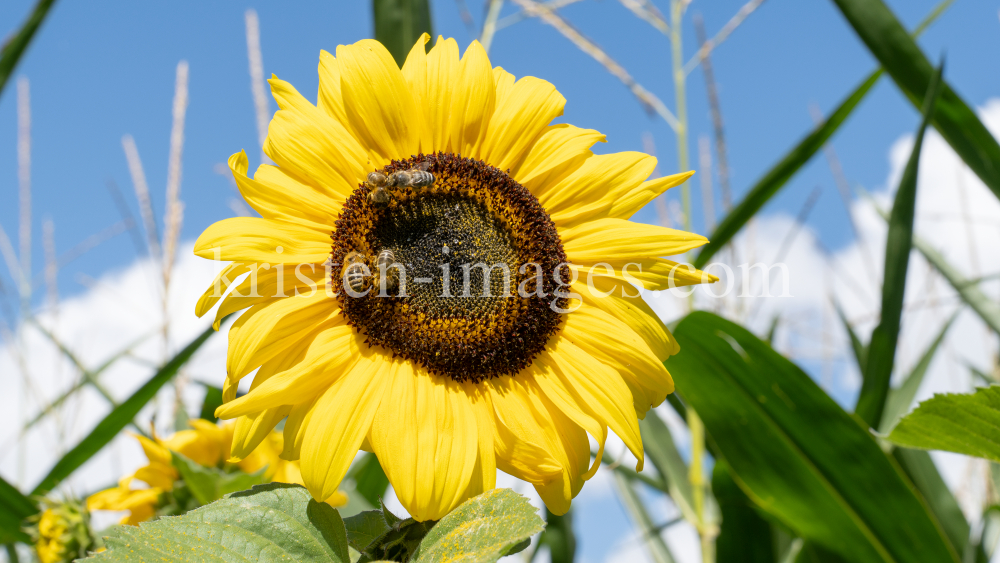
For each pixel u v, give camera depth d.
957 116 0.64
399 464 0.47
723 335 0.59
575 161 0.53
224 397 0.48
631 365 0.50
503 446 0.49
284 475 0.57
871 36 0.64
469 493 0.48
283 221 0.50
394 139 0.51
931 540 0.59
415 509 0.47
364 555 0.46
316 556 0.45
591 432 0.49
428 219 0.51
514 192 0.52
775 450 0.60
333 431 0.47
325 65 0.52
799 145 0.66
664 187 0.53
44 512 0.57
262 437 0.48
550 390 0.50
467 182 0.51
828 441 0.59
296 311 0.49
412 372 0.49
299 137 0.50
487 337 0.50
